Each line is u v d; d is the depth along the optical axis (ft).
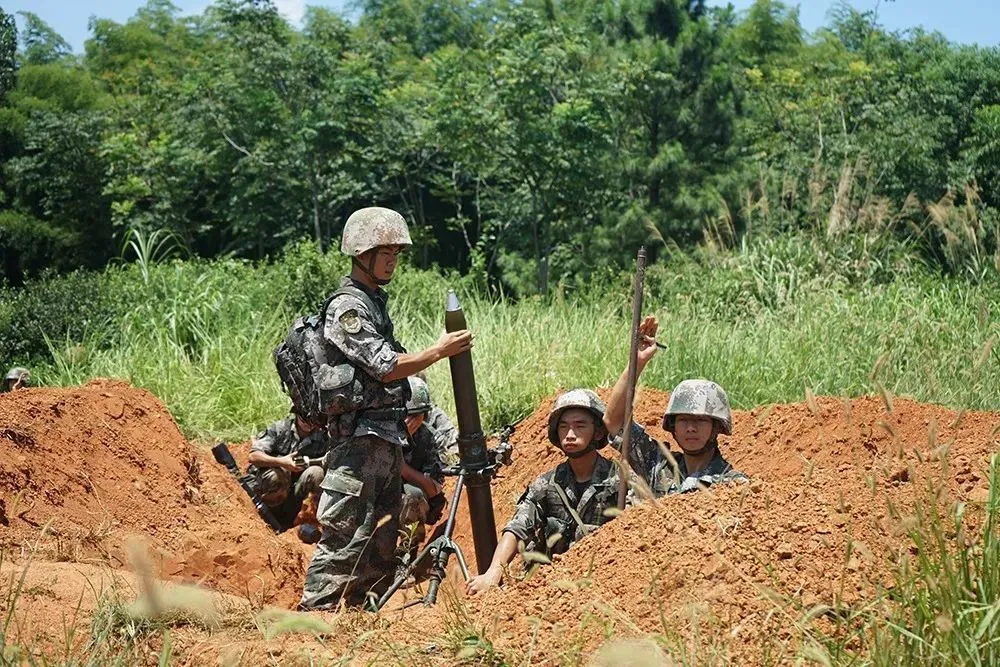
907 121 88.53
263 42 94.58
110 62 176.86
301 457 26.45
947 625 10.24
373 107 94.58
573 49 87.25
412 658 12.34
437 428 25.52
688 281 50.19
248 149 98.12
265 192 96.17
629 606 12.92
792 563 12.98
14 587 13.83
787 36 158.30
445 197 103.91
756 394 33.76
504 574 16.76
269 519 26.32
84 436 20.54
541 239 91.97
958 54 105.60
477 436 19.70
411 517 22.40
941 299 41.65
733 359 35.35
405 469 24.50
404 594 18.20
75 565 15.78
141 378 38.68
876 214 53.06
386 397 19.01
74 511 18.72
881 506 13.70
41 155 116.57
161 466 21.76
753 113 92.22
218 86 96.48
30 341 47.06
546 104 89.30
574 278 84.64
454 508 19.22
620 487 16.89
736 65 100.68
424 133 93.81
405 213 108.37
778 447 23.67
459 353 19.43
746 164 85.20
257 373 38.91
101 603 13.32
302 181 95.35
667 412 18.33
